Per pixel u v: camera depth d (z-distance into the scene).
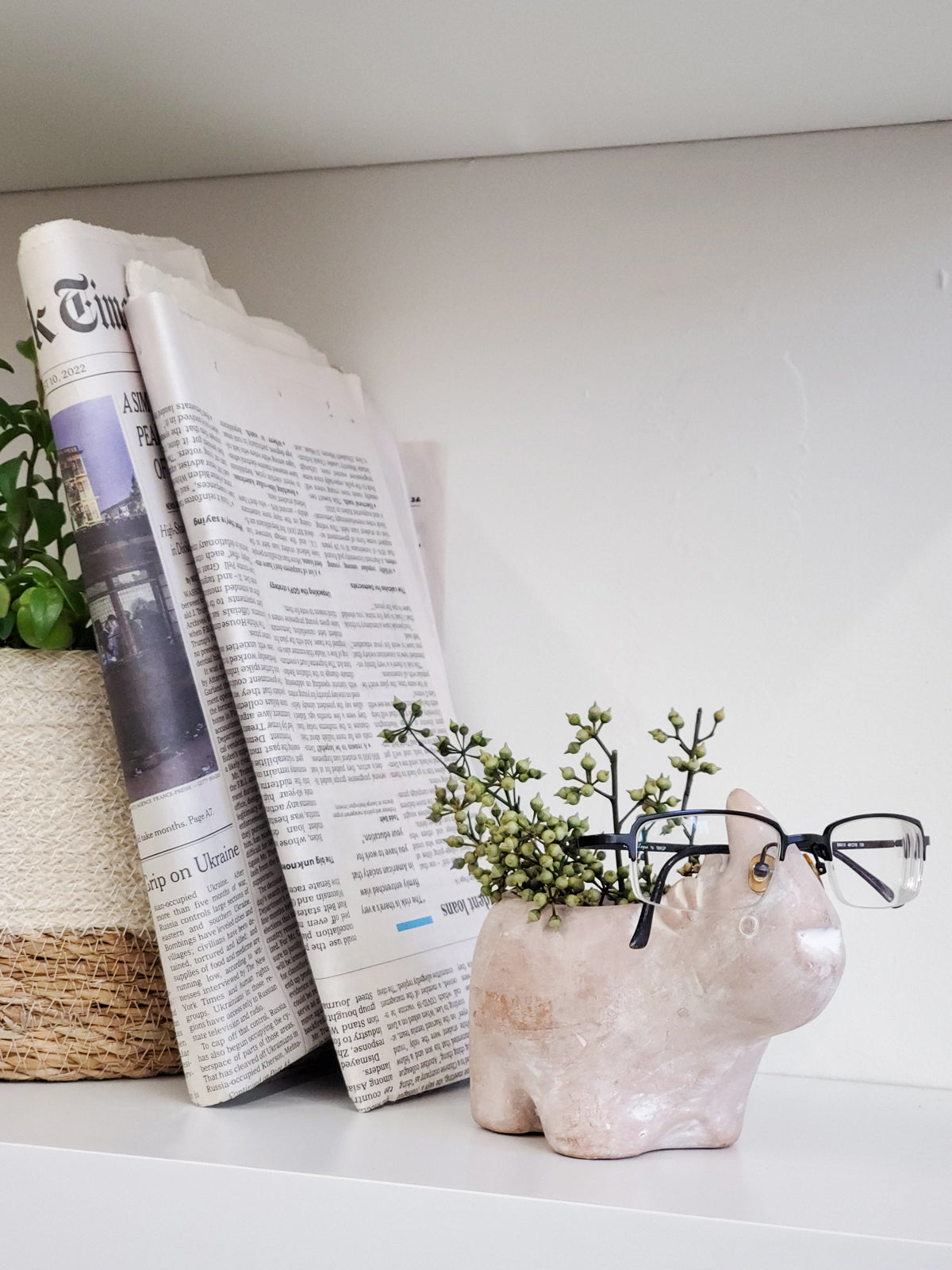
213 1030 0.54
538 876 0.50
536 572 0.75
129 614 0.55
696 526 0.73
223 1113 0.55
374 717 0.64
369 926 0.58
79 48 0.64
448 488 0.77
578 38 0.62
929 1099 0.63
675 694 0.73
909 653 0.69
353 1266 0.44
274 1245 0.45
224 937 0.55
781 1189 0.45
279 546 0.62
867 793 0.69
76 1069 0.60
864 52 0.63
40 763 0.60
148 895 0.56
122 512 0.55
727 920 0.47
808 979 0.46
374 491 0.72
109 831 0.60
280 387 0.67
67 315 0.55
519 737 0.75
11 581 0.61
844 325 0.72
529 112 0.71
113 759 0.60
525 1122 0.51
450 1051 0.59
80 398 0.55
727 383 0.73
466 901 0.64
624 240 0.75
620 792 0.73
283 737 0.56
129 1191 0.47
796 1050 0.69
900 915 0.68
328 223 0.80
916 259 0.71
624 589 0.74
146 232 0.82
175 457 0.56
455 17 0.60
